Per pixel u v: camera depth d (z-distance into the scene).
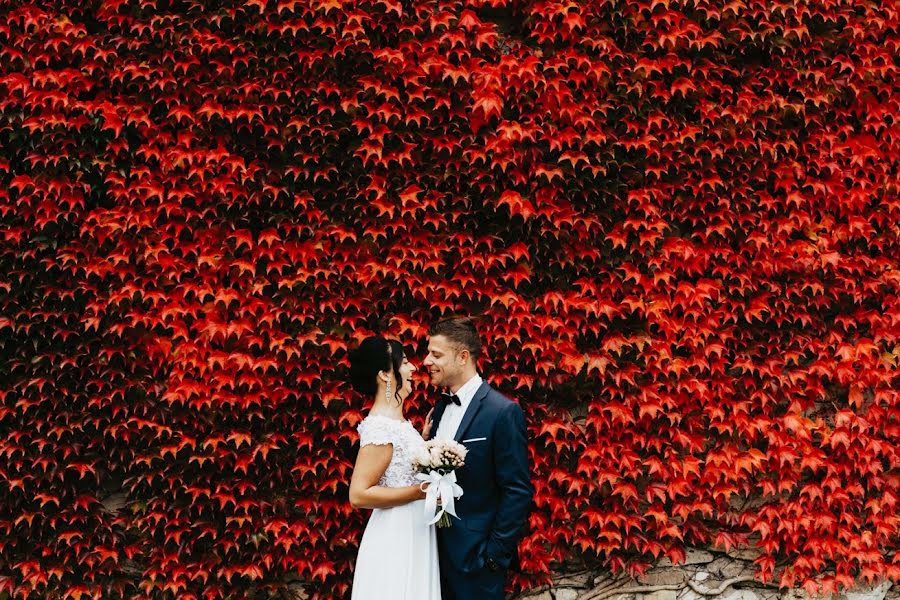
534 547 3.79
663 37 3.99
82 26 3.80
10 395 3.67
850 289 4.09
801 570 3.91
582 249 3.97
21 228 3.69
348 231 3.83
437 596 3.12
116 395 3.72
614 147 4.04
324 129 3.84
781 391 4.05
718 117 4.05
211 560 3.67
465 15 3.96
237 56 3.84
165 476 3.67
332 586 3.73
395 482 3.07
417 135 3.92
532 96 3.95
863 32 4.18
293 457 3.78
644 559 3.92
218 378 3.69
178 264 3.76
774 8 4.09
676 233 4.12
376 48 3.92
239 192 3.81
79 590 3.62
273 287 3.84
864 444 3.97
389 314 3.89
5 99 3.71
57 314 3.69
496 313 3.87
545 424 3.83
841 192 4.13
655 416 3.86
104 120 3.76
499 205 3.85
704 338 3.97
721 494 3.95
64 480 3.65
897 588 3.99
